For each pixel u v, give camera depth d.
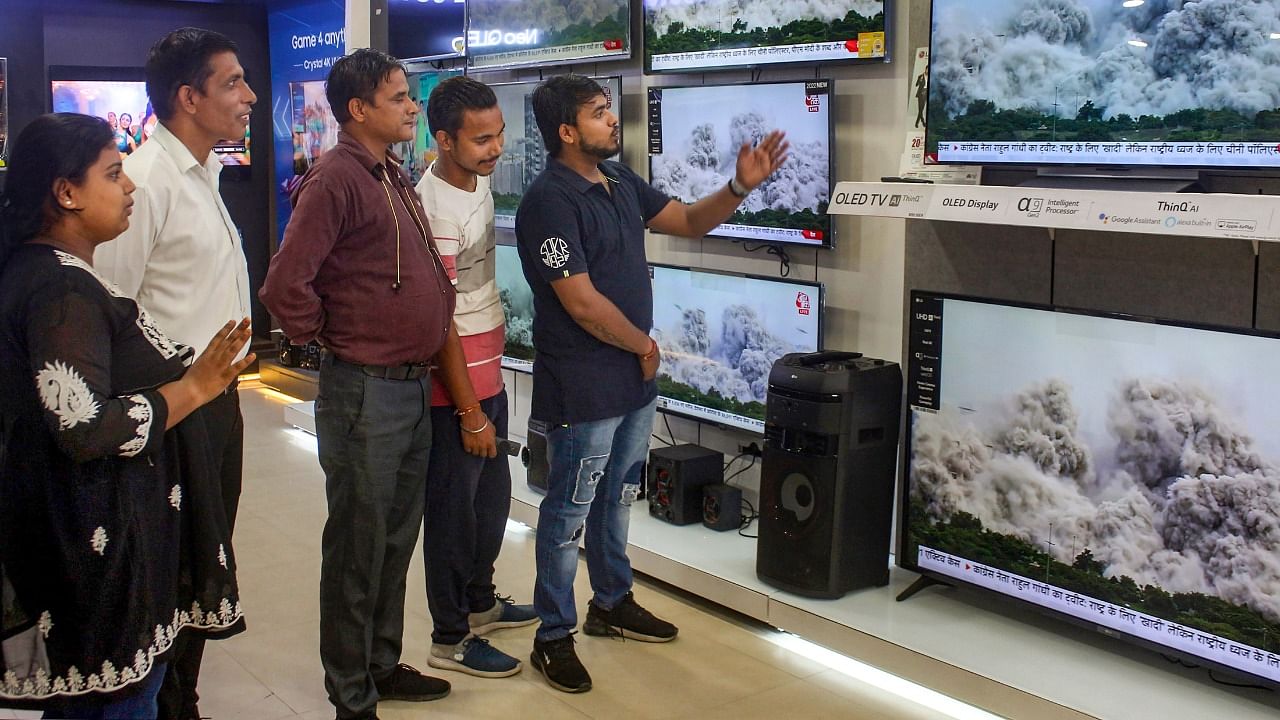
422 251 2.81
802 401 3.35
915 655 3.06
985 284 3.44
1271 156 2.56
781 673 3.29
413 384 2.82
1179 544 2.81
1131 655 3.05
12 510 1.95
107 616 2.00
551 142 3.04
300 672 3.28
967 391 3.20
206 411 2.59
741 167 3.23
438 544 3.20
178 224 2.51
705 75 4.27
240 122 2.62
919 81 3.33
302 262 2.61
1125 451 2.89
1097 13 2.81
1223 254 2.93
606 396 3.11
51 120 1.97
